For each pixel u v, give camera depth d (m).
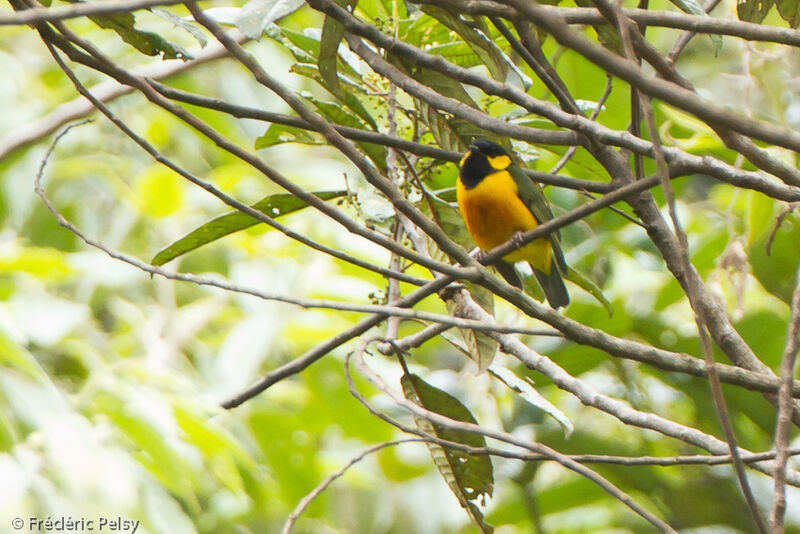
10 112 14.16
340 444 14.66
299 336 12.54
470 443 6.75
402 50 5.66
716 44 6.54
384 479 13.66
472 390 12.49
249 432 11.80
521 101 5.69
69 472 8.27
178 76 13.85
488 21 7.34
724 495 12.55
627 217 6.56
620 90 11.26
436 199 7.15
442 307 13.47
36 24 5.27
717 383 4.14
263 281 12.77
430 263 5.27
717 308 6.34
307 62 7.16
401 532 13.20
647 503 12.87
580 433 12.51
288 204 6.94
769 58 9.82
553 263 9.31
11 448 8.26
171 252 6.89
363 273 12.99
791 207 6.59
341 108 6.94
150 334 12.55
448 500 13.49
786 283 11.19
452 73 5.69
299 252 13.15
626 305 12.48
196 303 13.26
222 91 14.59
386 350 7.06
